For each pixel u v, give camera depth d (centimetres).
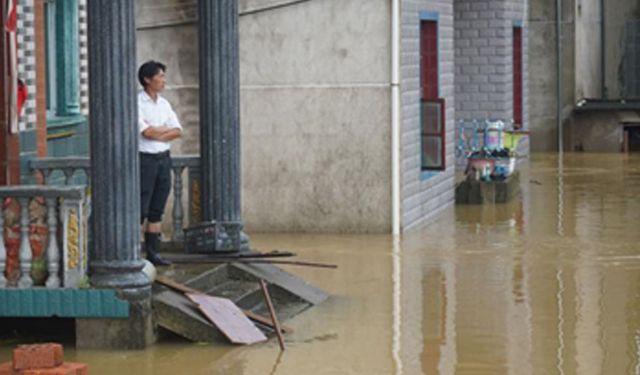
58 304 1307
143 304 1314
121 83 1309
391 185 2062
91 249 1320
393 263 1820
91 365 1258
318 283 1673
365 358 1290
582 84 3572
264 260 1551
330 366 1259
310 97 2064
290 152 2073
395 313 1494
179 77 2064
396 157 2059
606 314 1491
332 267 1552
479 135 2905
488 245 1980
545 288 1642
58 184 1606
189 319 1339
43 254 1316
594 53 3650
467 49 2944
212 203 1584
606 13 3650
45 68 1720
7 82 1476
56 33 1748
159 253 1546
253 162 2078
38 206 1314
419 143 2177
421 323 1445
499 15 2931
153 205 1495
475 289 1636
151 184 1473
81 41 1780
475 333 1397
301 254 1889
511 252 1917
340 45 2055
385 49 2050
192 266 1523
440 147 2202
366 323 1444
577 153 3456
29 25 1566
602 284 1667
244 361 1274
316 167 2072
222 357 1288
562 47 3494
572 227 2158
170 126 1484
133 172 1316
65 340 1357
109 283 1305
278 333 1338
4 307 1309
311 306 1530
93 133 1312
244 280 1534
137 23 2067
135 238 1318
